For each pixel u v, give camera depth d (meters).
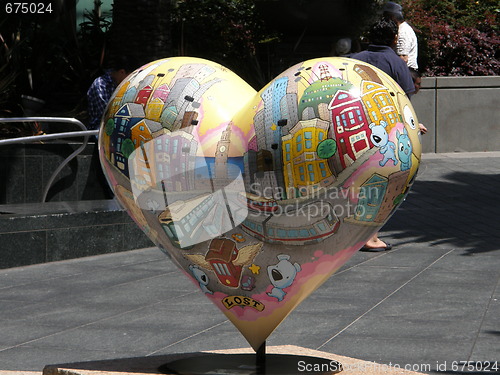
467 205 12.33
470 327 6.04
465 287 7.43
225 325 6.20
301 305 6.76
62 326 6.24
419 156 3.46
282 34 17.06
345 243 3.45
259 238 3.41
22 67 15.28
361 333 5.89
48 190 11.38
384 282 7.65
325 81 3.28
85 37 18.22
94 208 9.47
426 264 8.49
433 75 19.03
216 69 3.55
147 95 3.49
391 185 3.35
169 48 16.08
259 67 17.39
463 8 20.55
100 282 7.84
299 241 3.38
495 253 9.10
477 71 19.06
